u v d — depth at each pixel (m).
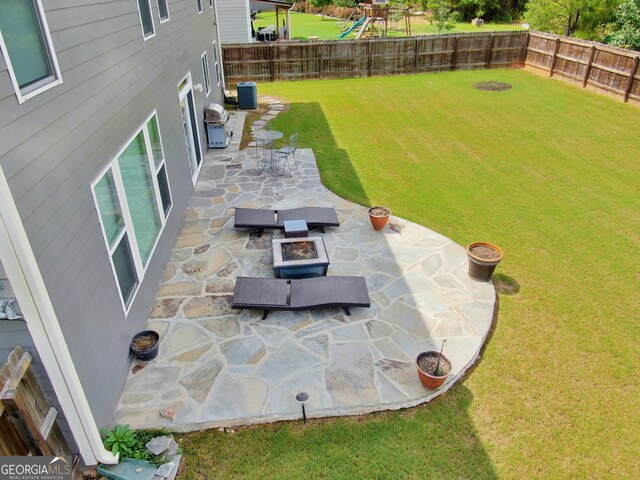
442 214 8.36
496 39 19.55
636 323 5.82
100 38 4.57
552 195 9.09
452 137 12.26
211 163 10.65
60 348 3.36
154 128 6.60
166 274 6.62
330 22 40.59
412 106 15.09
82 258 3.94
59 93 3.64
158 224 6.59
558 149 11.34
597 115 13.69
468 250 6.59
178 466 4.07
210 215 8.30
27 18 3.26
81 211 3.97
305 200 8.84
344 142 11.92
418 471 4.04
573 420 4.54
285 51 18.33
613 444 4.31
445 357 4.89
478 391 4.86
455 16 32.91
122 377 4.75
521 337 5.60
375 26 31.94
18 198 3.01
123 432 4.17
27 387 3.35
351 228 7.85
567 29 18.69
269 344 5.35
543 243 7.51
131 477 3.90
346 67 19.20
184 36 9.06
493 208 8.59
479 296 6.23
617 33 17.17
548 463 4.13
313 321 5.73
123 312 4.90
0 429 3.20
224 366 5.04
